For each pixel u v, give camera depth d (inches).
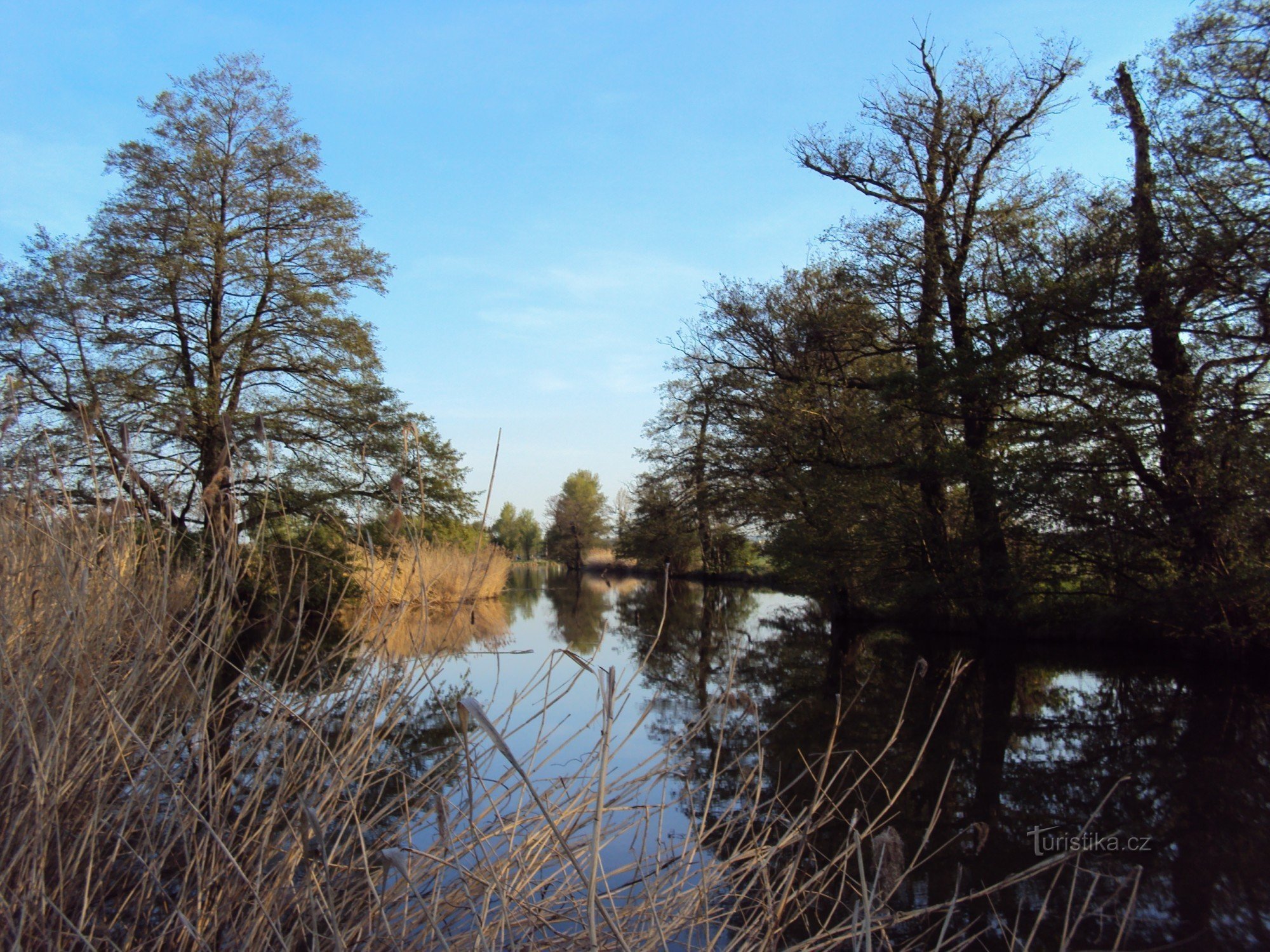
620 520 1142.3
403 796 105.5
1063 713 342.3
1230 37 442.6
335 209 727.1
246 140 718.5
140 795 97.8
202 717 96.7
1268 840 190.1
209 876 91.7
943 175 650.8
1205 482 459.8
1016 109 617.9
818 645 557.6
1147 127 480.7
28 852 87.3
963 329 585.9
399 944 84.6
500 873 97.3
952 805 215.3
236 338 687.1
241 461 119.2
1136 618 518.9
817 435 709.9
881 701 352.8
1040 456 513.7
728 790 203.9
